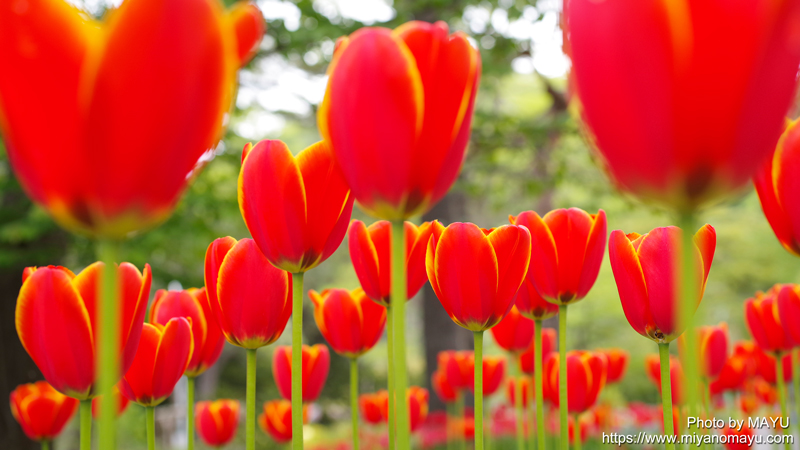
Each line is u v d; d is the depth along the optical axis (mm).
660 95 404
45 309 519
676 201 422
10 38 400
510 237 566
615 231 582
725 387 1326
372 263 639
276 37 4555
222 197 4262
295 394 544
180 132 417
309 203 534
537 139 5039
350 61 463
